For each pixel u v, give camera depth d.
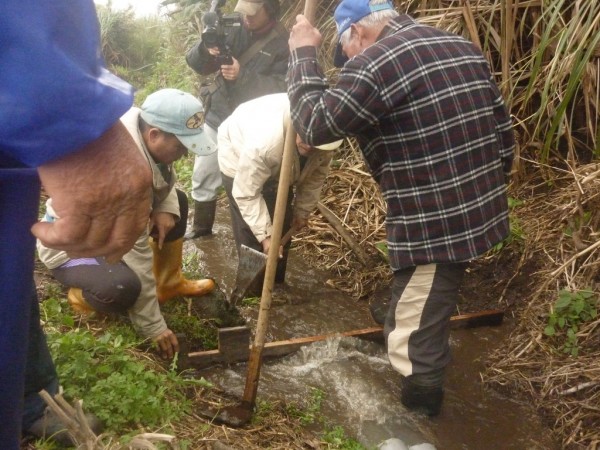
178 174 5.77
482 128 2.95
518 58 4.73
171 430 2.64
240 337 3.48
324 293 4.41
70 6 0.97
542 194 4.65
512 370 3.69
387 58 2.80
